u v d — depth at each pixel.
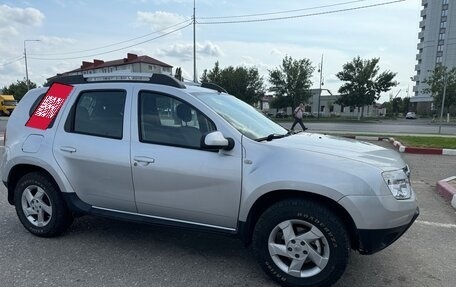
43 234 4.46
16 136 4.54
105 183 4.01
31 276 3.57
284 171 3.26
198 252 4.13
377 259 4.01
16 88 72.38
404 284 3.49
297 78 56.34
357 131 23.55
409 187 3.42
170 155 3.68
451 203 6.04
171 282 3.48
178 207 3.72
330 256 3.19
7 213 5.46
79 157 4.10
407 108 100.25
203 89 4.29
